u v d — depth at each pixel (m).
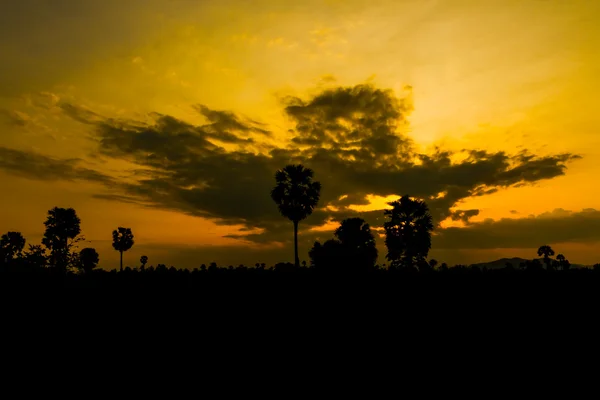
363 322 14.37
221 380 10.06
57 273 16.16
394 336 13.11
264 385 9.83
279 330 13.60
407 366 10.96
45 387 9.36
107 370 10.37
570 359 11.20
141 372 10.34
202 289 17.70
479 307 15.40
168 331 13.18
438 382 10.05
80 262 17.50
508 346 12.16
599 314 14.14
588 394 9.38
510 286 17.34
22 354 10.80
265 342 12.60
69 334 12.23
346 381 10.09
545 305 15.16
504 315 14.53
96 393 9.23
